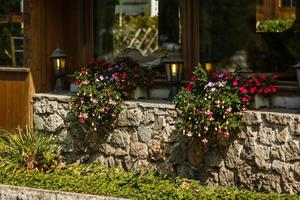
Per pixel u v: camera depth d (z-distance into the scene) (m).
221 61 9.39
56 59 10.09
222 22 9.36
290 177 8.04
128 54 10.05
